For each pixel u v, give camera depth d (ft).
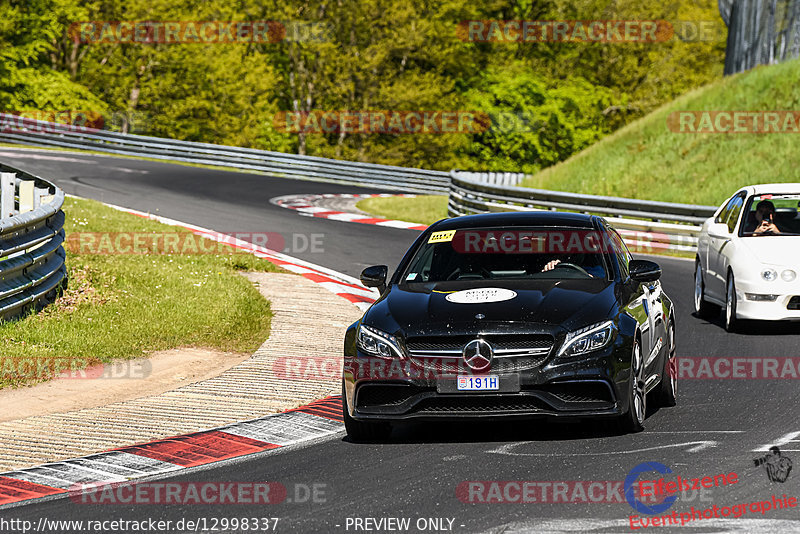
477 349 84.33
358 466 81.46
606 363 84.79
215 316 148.36
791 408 96.84
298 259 223.51
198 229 264.93
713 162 341.82
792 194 149.18
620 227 261.85
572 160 387.14
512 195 284.82
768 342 133.90
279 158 470.80
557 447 84.38
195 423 98.07
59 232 158.20
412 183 460.96
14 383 112.47
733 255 142.92
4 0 600.80
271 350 133.08
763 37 403.13
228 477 79.71
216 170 447.42
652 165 353.31
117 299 154.10
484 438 89.10
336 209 332.80
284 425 97.14
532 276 96.37
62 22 646.74
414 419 86.22
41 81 619.67
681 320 155.74
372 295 178.81
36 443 91.15
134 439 92.43
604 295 90.33
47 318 138.92
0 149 452.35
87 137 488.85
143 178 387.75
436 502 70.08
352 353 88.63
